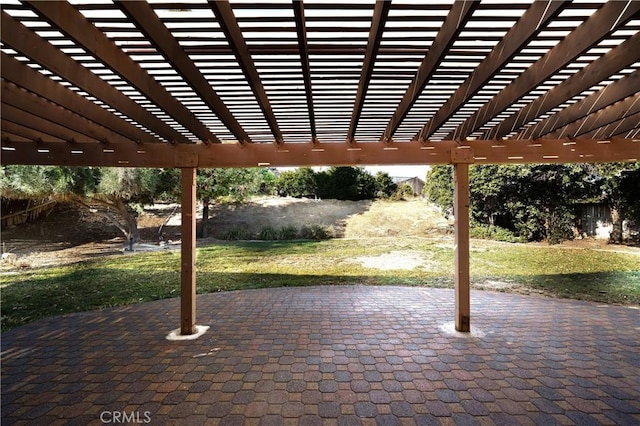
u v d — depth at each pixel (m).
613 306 5.04
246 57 1.99
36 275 7.41
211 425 2.24
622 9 1.55
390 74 2.43
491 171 10.22
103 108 3.09
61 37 1.92
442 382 2.78
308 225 12.83
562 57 1.98
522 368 3.02
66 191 7.84
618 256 8.19
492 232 10.76
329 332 4.01
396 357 3.28
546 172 9.54
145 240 11.49
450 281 7.01
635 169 8.28
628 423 2.23
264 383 2.79
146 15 1.65
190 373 2.98
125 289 6.41
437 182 12.75
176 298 5.86
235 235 12.12
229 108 3.07
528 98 2.96
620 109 3.04
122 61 2.10
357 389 2.69
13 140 3.65
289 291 6.26
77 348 3.58
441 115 3.12
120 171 8.12
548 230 9.91
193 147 3.86
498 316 4.54
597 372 2.93
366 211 14.02
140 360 3.26
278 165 3.88
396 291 6.18
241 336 3.90
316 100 2.91
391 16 1.79
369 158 3.83
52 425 2.25
